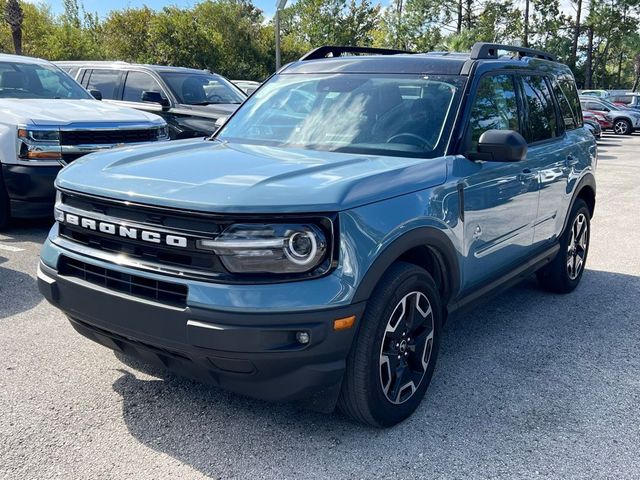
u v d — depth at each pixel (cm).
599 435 323
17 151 651
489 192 381
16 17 2414
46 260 324
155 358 298
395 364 317
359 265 279
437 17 4441
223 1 3797
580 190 539
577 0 5522
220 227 265
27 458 288
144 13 3419
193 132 940
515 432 324
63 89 820
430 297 334
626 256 708
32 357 393
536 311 517
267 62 3947
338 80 425
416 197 316
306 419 330
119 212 292
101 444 302
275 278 266
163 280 275
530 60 495
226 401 346
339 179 292
